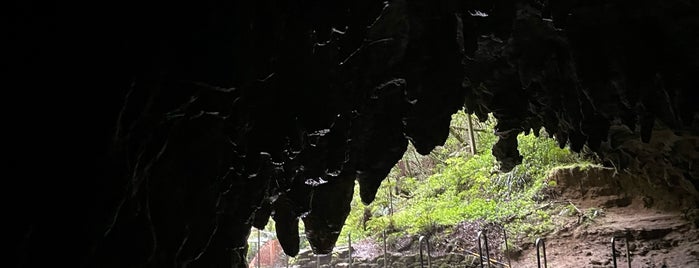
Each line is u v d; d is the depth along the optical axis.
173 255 4.63
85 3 3.02
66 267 3.21
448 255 11.33
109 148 3.32
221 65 4.08
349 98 5.86
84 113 3.15
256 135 5.20
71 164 3.13
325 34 4.93
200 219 4.93
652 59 5.29
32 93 2.90
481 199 13.38
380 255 11.81
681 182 9.71
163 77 3.68
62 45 2.99
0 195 2.78
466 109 8.52
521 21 5.81
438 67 5.72
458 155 17.08
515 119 7.43
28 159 2.92
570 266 9.84
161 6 3.46
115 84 3.26
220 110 4.46
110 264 3.69
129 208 3.80
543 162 13.21
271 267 13.27
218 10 3.86
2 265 2.82
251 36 4.29
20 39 2.79
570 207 11.48
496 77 6.94
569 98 6.57
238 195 5.71
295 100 5.15
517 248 10.94
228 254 5.96
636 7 4.93
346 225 14.95
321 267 12.16
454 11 5.38
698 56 5.25
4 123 2.78
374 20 5.07
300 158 6.16
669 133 7.93
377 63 5.85
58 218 3.12
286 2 4.53
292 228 7.16
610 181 11.52
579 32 5.24
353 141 6.60
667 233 9.85
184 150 4.47
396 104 6.35
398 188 17.28
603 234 10.38
